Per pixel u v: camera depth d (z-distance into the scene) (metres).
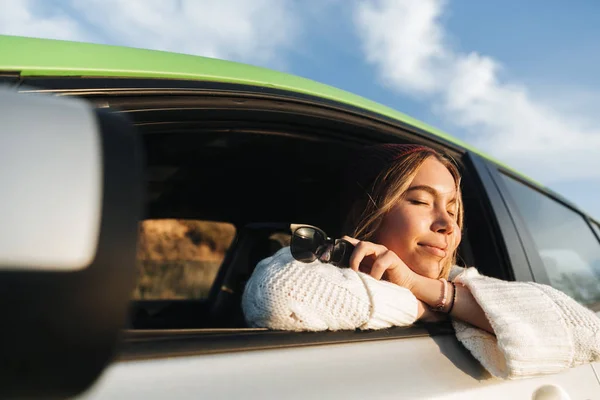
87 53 1.06
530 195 2.24
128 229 0.49
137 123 1.15
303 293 1.18
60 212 0.46
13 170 0.46
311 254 1.27
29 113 0.49
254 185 2.21
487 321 1.38
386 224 1.55
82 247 0.46
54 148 0.48
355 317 1.19
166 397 0.79
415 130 1.81
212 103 1.25
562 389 1.43
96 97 1.03
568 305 1.42
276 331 1.05
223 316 2.44
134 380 0.79
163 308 2.55
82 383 0.45
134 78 1.10
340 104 1.58
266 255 2.46
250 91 1.33
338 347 1.10
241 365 0.92
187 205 2.45
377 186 1.58
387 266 1.37
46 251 0.44
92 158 0.49
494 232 1.86
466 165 1.95
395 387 1.07
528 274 1.84
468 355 1.34
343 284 1.23
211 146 1.67
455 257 1.84
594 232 2.68
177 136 1.51
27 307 0.43
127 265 0.48
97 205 0.48
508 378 1.27
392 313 1.26
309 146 1.72
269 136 1.54
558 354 1.32
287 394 0.91
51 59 0.99
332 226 2.32
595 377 1.58
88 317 0.45
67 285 0.44
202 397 0.82
